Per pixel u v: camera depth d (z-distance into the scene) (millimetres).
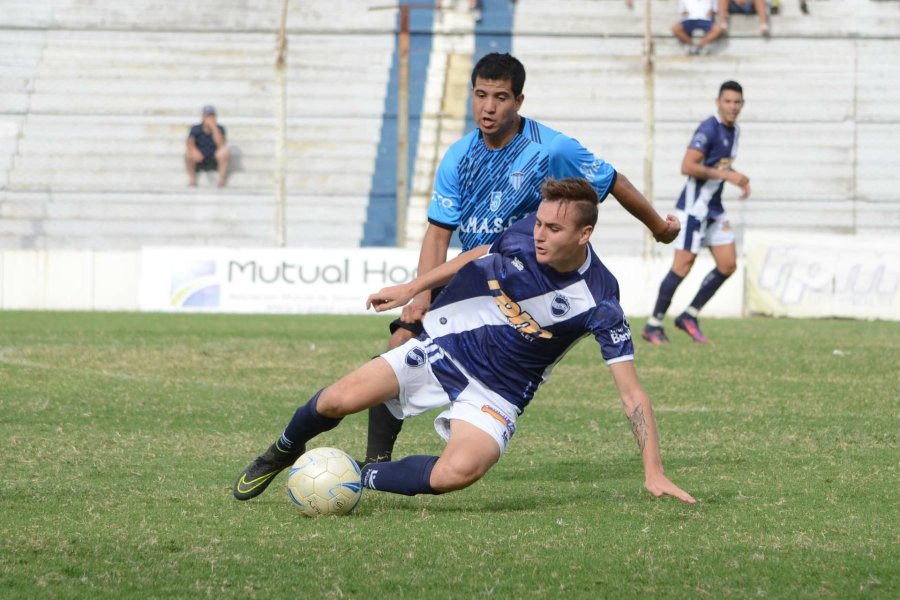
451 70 74562
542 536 15953
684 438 25281
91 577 13602
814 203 70062
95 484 19422
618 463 22453
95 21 75875
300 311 62562
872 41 73500
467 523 16828
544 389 33812
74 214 69500
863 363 39844
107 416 27312
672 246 66438
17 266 64125
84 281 64062
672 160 72375
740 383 34688
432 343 17969
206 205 70000
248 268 62812
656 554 14945
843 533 16234
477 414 17625
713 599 13055
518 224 17906
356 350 43312
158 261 63031
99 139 71812
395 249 62688
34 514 16953
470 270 17859
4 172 70312
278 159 64062
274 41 75750
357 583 13445
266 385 33656
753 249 63469
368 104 73500
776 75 73375
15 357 39125
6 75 72938
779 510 17828
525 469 21875
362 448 24219
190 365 38000
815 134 71562
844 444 24422
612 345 17469
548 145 19453
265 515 17281
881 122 71688
